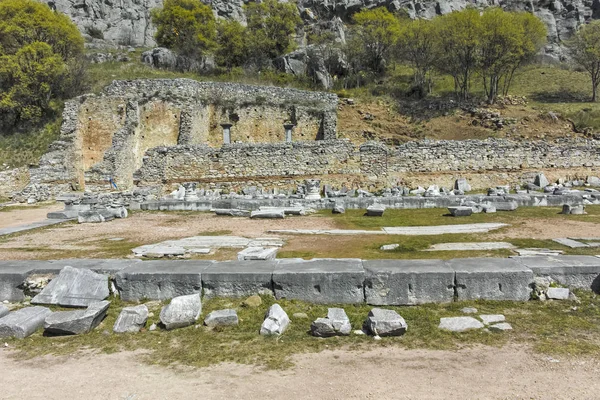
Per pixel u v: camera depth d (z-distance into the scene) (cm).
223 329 583
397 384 430
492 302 644
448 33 3806
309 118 3403
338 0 6744
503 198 1706
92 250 1014
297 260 747
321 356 501
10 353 533
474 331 558
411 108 3844
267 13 5272
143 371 477
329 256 900
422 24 4222
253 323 597
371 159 2605
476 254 893
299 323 597
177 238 1167
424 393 412
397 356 496
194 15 5103
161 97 3017
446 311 623
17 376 472
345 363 481
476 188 2612
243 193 2464
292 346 529
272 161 2586
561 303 637
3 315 618
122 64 4322
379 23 4750
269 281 670
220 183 2572
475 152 2639
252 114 3350
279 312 590
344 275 657
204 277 677
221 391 425
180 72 4322
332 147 2591
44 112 3192
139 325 590
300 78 4406
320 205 1753
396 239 1090
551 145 2653
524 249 922
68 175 2766
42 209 2108
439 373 453
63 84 3378
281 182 2589
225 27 4922
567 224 1264
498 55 3719
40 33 3572
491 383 430
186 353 518
